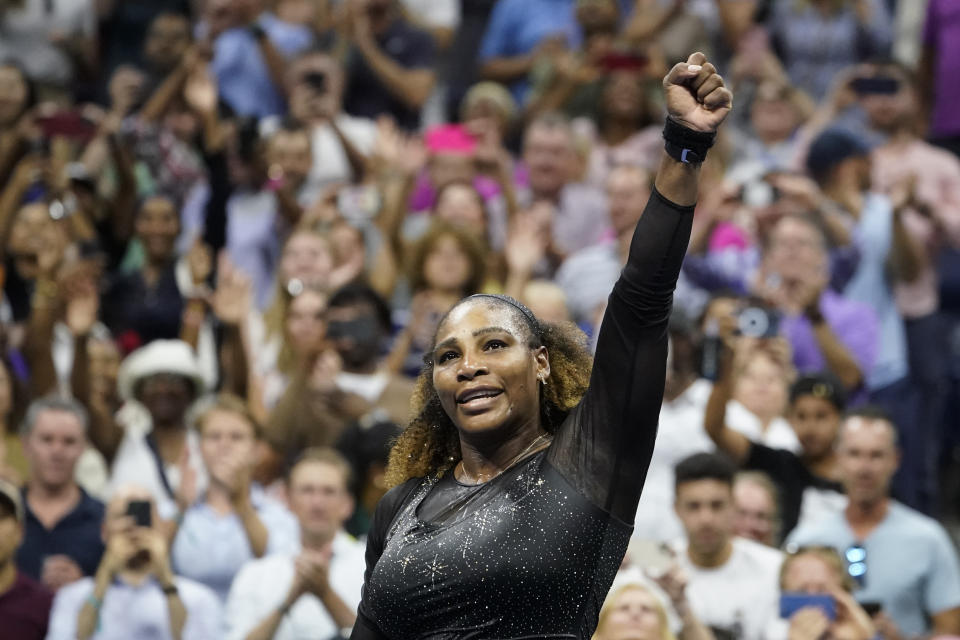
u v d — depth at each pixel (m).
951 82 33.56
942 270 30.25
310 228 29.20
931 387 28.47
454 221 28.45
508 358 10.90
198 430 23.00
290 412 24.12
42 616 20.23
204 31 37.50
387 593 10.73
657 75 33.22
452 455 11.73
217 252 30.86
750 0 36.06
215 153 31.23
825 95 35.47
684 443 22.88
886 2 39.41
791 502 22.64
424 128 35.88
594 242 31.22
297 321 25.27
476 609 10.46
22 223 27.41
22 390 25.06
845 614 18.73
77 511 22.20
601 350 10.73
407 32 35.16
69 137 30.33
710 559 20.05
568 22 36.56
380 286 29.25
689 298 27.75
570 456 10.68
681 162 10.58
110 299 28.56
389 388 24.56
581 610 10.53
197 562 21.39
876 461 21.56
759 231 27.58
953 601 21.38
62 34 36.50
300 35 37.12
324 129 32.22
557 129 31.38
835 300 27.38
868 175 29.36
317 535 20.61
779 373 24.00
